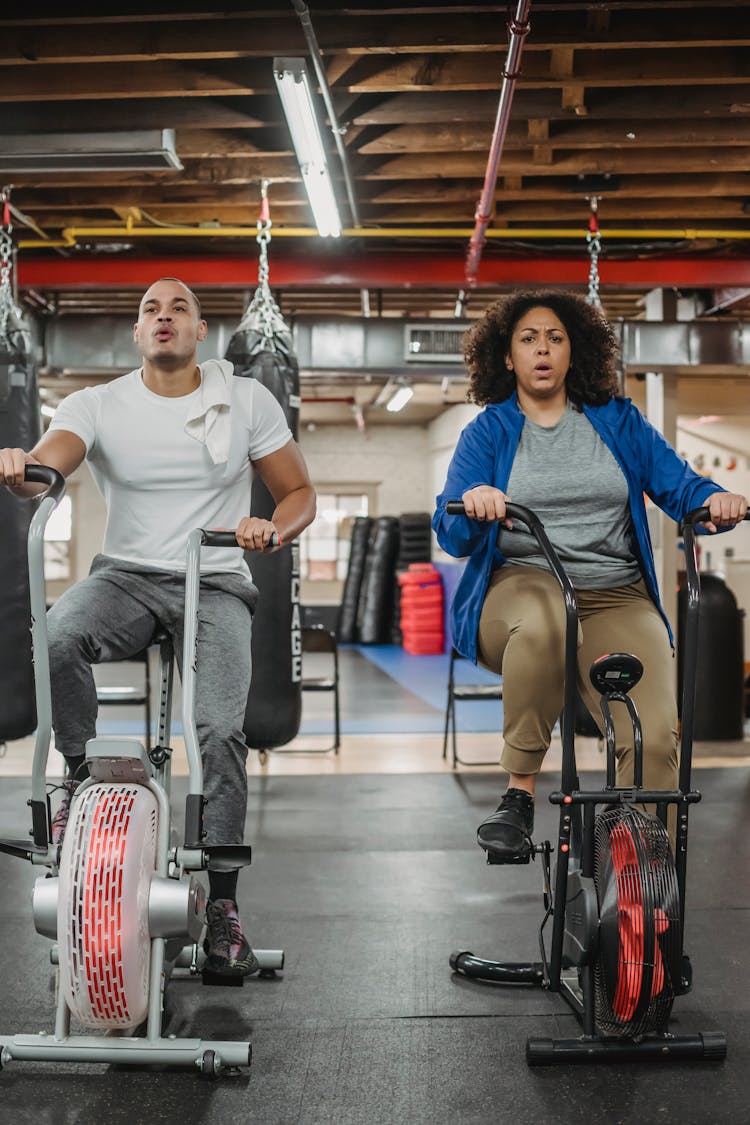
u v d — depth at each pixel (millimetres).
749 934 3051
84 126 4645
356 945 2943
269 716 4039
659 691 2393
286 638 4059
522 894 3480
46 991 2568
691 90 4531
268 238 4613
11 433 4250
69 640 2406
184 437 2613
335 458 17188
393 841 4297
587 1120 1935
